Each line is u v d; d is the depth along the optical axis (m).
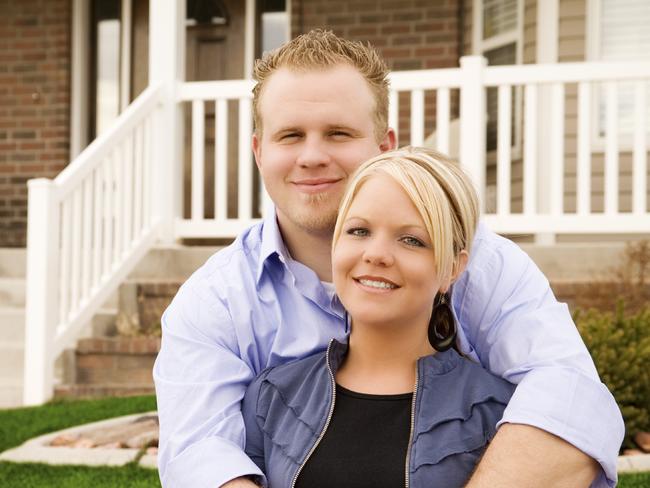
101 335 5.82
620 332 3.86
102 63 8.59
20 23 8.41
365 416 1.84
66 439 4.01
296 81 2.09
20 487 3.34
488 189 7.61
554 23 7.25
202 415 1.99
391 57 7.79
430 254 1.83
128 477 3.42
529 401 1.81
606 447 1.82
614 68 5.71
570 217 5.80
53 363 5.20
